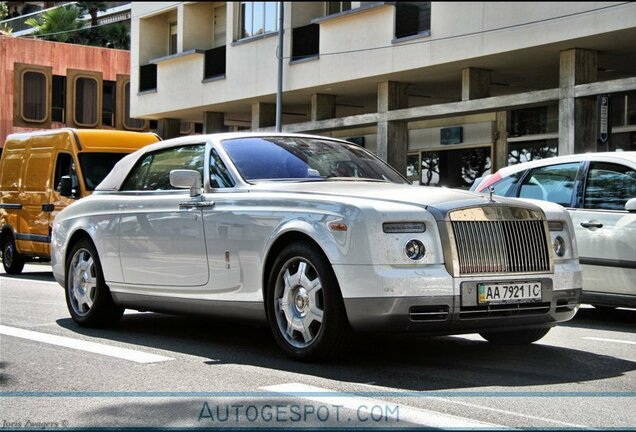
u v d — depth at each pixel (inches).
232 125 1227.2
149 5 1145.4
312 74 878.4
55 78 1551.4
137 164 318.0
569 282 250.4
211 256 269.4
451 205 230.7
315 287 237.9
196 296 276.7
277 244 251.1
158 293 291.6
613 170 344.8
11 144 621.6
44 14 1679.4
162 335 303.3
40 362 250.2
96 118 1585.9
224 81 1007.0
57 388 216.1
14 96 1502.2
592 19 625.3
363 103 997.8
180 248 281.1
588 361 251.1
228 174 274.7
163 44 1179.9
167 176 301.0
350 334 234.1
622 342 290.4
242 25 993.5
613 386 216.4
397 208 228.4
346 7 903.1
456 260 227.0
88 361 251.1
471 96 756.0
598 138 645.3
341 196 239.3
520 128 861.2
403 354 259.8
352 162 293.4
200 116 1156.5
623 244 331.9
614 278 335.3
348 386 213.5
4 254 614.5
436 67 761.0
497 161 882.8
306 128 917.8
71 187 543.8
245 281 258.5
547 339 296.2
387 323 223.5
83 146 553.3
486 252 232.7
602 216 340.8
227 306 266.2
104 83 1600.6
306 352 239.3
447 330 228.1
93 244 321.1
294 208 245.0
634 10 599.8
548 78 811.4
